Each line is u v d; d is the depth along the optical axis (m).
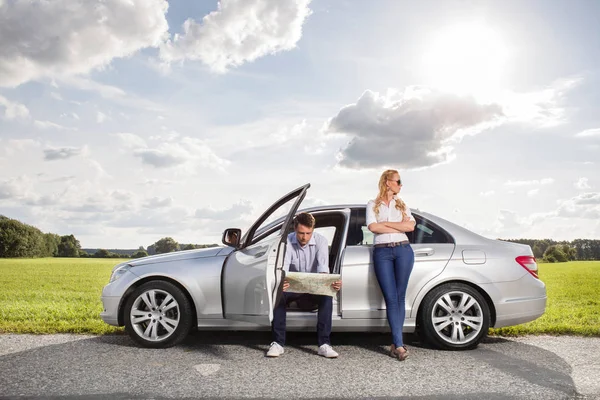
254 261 5.59
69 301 14.05
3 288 20.78
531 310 5.87
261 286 5.44
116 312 5.93
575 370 4.98
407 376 4.72
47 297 15.58
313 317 5.68
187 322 5.84
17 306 11.40
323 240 5.63
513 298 5.83
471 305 5.78
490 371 4.91
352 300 5.67
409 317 5.74
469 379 4.62
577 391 4.27
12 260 69.00
